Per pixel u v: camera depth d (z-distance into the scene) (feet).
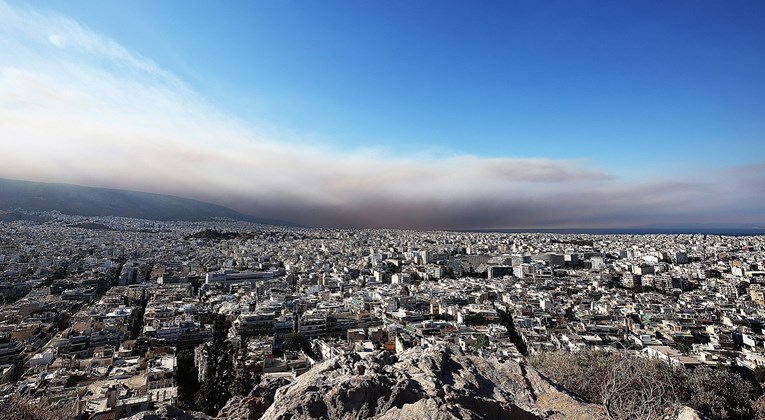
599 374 82.07
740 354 229.66
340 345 258.57
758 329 290.97
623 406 57.00
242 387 172.96
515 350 225.76
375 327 307.37
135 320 334.85
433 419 39.34
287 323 309.83
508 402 51.57
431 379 52.21
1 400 83.30
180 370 217.56
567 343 248.52
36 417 81.25
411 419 39.73
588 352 115.96
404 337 269.44
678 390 91.91
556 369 94.02
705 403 93.25
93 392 165.78
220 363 179.22
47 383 177.99
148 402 157.89
